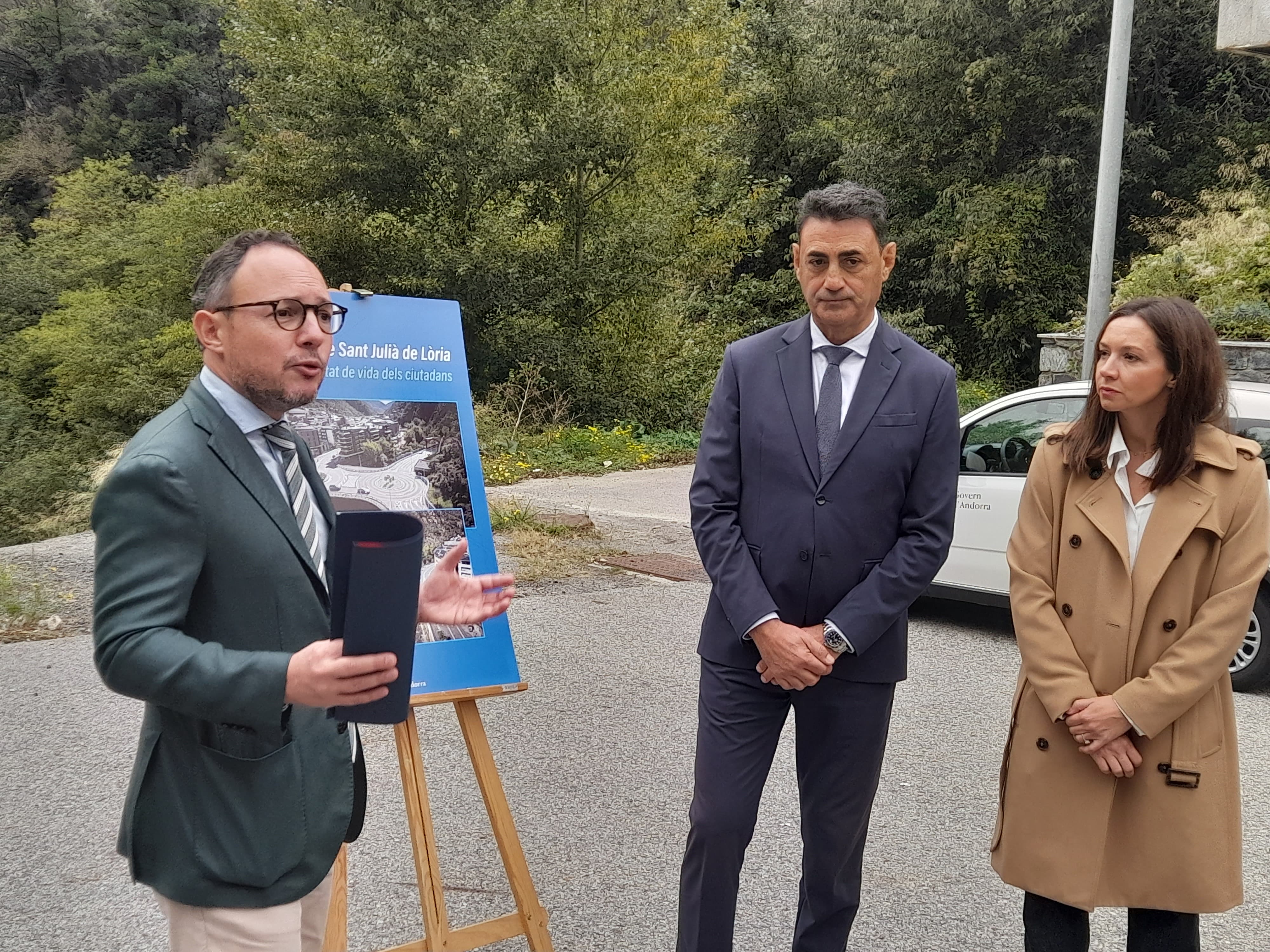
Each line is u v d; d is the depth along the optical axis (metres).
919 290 23.08
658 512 10.12
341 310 1.80
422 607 1.79
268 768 1.63
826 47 23.16
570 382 16.58
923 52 21.64
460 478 2.90
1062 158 20.38
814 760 2.50
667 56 16.88
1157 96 21.16
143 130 47.22
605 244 16.73
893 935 2.98
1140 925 2.33
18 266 33.88
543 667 5.40
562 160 15.74
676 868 3.33
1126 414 2.29
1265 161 16.84
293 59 16.28
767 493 2.48
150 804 1.62
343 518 1.49
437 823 3.67
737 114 23.92
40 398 29.22
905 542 2.43
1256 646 5.09
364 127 16.05
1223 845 2.20
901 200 22.69
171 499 1.54
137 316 27.73
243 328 1.67
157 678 1.47
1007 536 5.83
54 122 49.75
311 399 1.75
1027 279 21.03
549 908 3.08
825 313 2.45
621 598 6.80
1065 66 20.89
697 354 18.17
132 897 3.12
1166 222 18.09
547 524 8.86
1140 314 2.25
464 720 2.69
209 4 50.69
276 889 1.64
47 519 17.34
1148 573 2.23
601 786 3.96
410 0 16.06
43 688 4.96
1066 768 2.29
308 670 1.44
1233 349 10.25
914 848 3.51
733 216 18.45
